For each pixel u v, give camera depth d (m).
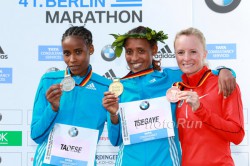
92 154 3.38
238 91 3.25
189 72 3.27
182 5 4.45
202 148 3.21
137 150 3.34
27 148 4.50
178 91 3.16
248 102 4.41
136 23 4.47
